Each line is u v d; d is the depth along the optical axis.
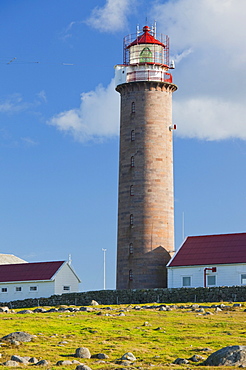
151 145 102.50
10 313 78.31
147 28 108.62
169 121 104.62
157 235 100.62
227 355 49.00
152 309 78.44
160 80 104.56
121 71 105.75
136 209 101.31
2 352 53.16
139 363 50.06
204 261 95.62
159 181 101.81
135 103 104.00
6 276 111.12
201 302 87.62
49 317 71.69
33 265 112.12
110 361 50.69
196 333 62.06
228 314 72.62
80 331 62.84
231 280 93.19
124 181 103.06
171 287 96.94
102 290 95.94
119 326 65.81
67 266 110.25
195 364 49.38
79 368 46.59
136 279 100.00
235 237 98.75
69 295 99.12
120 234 102.56
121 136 105.06
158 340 59.06
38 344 56.44
